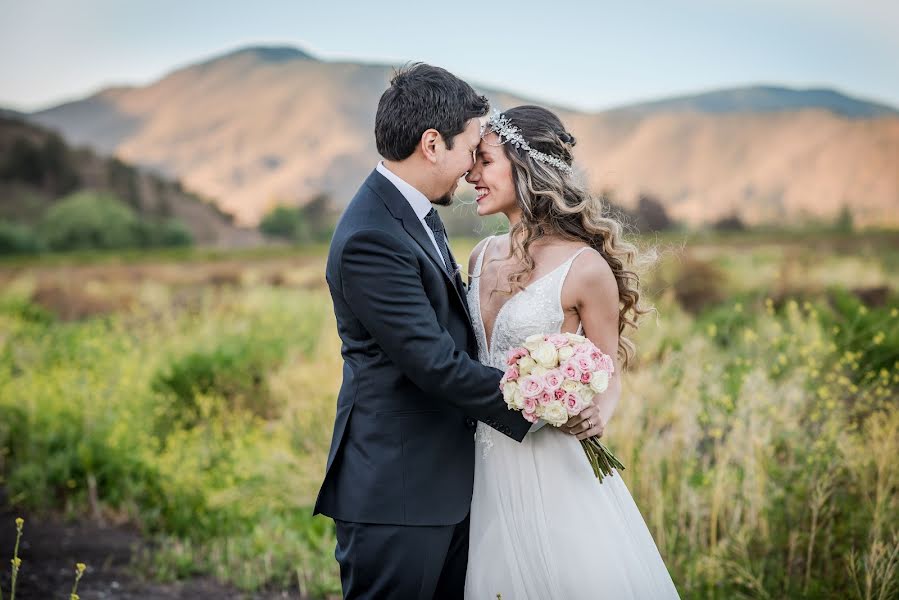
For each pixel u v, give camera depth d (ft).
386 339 7.88
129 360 21.20
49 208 201.98
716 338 19.76
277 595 11.89
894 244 93.66
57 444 16.44
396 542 8.11
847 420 12.35
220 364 20.08
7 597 11.04
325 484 8.60
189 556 12.69
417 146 8.18
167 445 16.81
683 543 11.33
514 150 8.93
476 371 7.92
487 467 8.88
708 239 102.58
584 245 8.96
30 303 43.83
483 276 9.41
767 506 11.35
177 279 74.79
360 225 8.03
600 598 8.26
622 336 9.71
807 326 16.38
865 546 10.70
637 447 13.03
